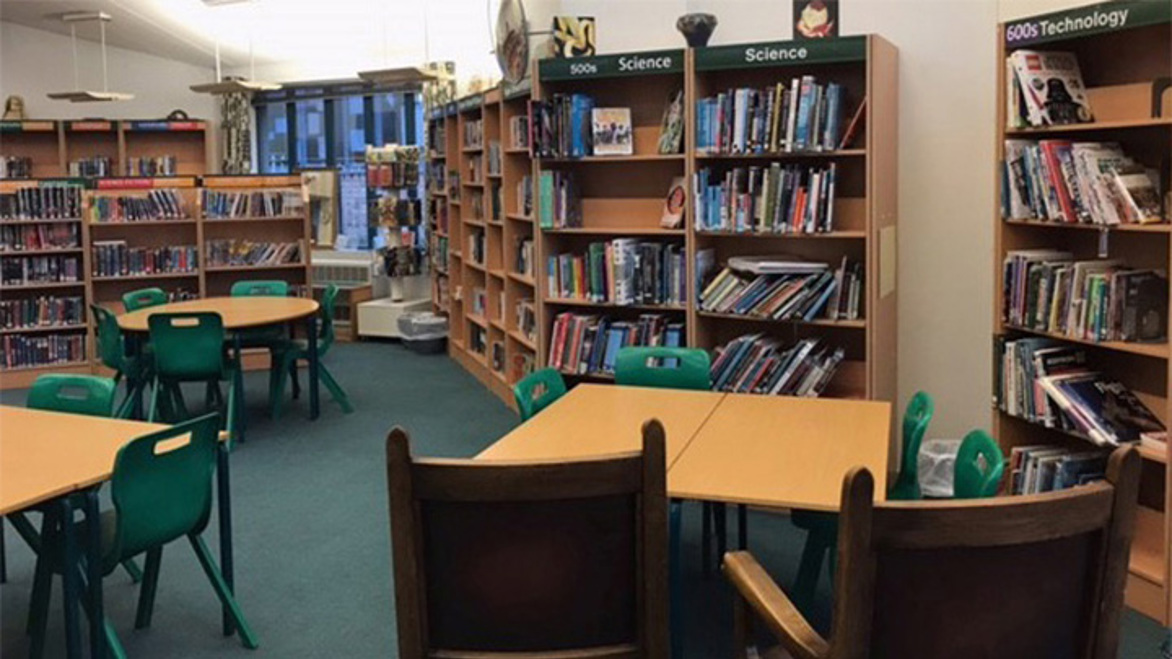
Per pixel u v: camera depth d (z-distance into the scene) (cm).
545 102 502
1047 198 356
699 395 351
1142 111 356
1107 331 337
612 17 531
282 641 325
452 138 817
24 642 329
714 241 494
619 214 528
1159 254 356
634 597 191
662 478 185
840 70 455
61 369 798
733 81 479
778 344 464
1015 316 378
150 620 339
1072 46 380
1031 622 156
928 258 460
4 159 917
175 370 551
